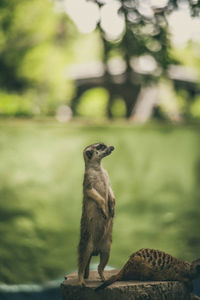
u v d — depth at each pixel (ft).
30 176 51.29
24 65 103.60
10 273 24.02
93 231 14.38
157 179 50.62
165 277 14.69
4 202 40.52
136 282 14.65
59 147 65.92
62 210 37.96
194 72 106.93
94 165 14.58
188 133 78.13
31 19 102.47
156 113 101.40
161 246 28.55
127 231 31.73
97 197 14.23
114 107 110.63
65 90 110.32
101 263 14.87
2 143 67.26
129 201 41.16
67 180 49.96
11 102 95.81
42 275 23.90
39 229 32.42
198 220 34.19
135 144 69.26
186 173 53.57
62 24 120.88
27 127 79.51
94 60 134.00
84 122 87.35
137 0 42.01
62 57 112.78
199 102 103.86
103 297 14.28
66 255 26.99
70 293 14.69
